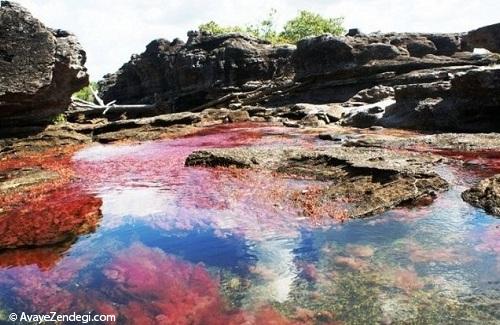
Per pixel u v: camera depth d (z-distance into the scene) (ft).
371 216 26.66
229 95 141.59
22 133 65.46
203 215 28.99
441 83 69.31
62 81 70.90
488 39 92.27
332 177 34.68
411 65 108.37
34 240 26.03
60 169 46.78
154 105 154.61
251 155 42.83
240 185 35.27
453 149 46.24
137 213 30.32
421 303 17.29
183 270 21.26
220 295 18.78
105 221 29.01
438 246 22.08
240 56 154.51
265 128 78.74
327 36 114.93
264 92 127.65
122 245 24.85
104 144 69.67
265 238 24.68
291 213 28.04
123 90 210.38
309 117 82.99
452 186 31.48
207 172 40.83
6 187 38.40
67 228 27.91
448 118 63.46
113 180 40.73
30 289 20.18
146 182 39.11
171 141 68.08
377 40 116.37
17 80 60.85
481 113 60.75
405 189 29.22
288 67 152.87
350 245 22.94
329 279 19.63
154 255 23.15
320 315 16.90
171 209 30.68
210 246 24.06
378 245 22.70
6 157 58.39
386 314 16.71
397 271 19.86
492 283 18.37
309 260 21.61
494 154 42.32
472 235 23.07
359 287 18.79
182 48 175.11
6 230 27.78
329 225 25.75
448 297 17.54
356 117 78.74
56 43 66.54
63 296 19.43
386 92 95.20
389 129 68.08
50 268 22.26
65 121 80.69
